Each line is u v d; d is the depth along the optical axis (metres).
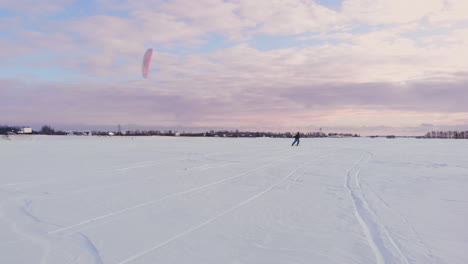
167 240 3.98
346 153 19.67
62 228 4.47
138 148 21.73
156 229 4.42
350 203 6.00
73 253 3.58
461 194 6.81
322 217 5.05
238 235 4.19
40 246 3.80
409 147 28.58
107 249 3.69
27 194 6.62
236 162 13.16
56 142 30.64
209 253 3.56
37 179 8.43
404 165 12.63
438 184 8.11
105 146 24.11
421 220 4.85
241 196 6.59
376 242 3.93
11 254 3.56
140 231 4.33
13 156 14.84
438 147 28.59
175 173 9.78
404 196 6.62
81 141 34.03
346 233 4.28
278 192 7.04
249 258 3.43
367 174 9.98
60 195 6.55
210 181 8.40
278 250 3.67
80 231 4.34
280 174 9.82
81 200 6.11
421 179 8.96
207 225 4.61
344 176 9.52
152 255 3.50
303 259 3.41
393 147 28.45
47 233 4.27
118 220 4.84
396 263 3.29
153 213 5.23
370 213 5.26
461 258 3.40
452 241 3.92
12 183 7.83
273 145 29.81
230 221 4.82
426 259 3.38
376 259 3.40
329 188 7.57
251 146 27.20
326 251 3.64
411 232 4.27
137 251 3.62
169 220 4.85
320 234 4.24
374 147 28.20
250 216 5.09
